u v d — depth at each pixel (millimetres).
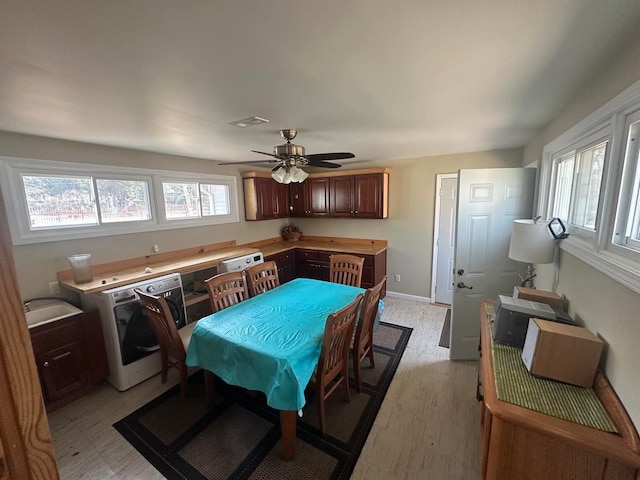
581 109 1632
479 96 1696
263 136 2611
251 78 1394
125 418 2150
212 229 4070
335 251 4555
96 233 2822
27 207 2404
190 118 2008
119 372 2455
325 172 4840
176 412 2207
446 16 944
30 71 1246
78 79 1344
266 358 1693
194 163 3781
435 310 4141
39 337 2131
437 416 2115
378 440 1911
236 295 2799
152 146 2957
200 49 1117
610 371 1210
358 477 1659
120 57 1157
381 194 4289
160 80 1386
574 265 1665
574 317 1628
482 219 2688
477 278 2758
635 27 1017
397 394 2361
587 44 1133
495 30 1031
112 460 1799
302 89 1543
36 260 2457
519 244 1933
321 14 917
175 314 2902
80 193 2740
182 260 3467
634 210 1189
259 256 3992
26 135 2355
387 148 3459
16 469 511
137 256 3193
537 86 1558
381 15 930
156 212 3359
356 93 1616
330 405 2240
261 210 4586
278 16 920
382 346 3137
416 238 4406
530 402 1209
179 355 2291
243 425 2062
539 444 1113
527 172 2557
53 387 2209
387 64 1281
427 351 3033
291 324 2105
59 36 990
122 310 2453
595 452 1006
